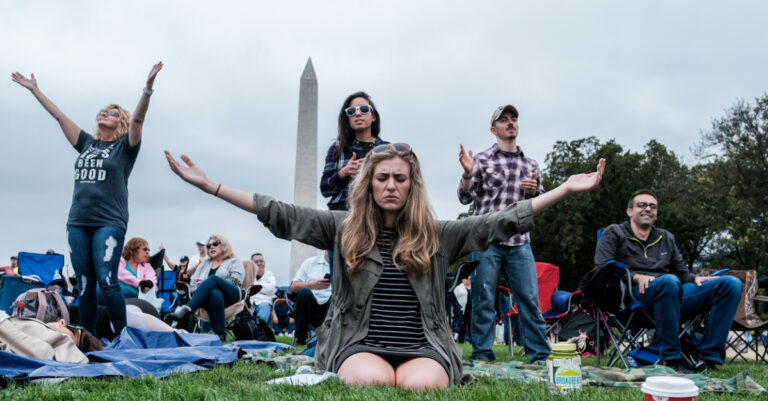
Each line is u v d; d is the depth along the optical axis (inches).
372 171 144.1
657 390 101.6
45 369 152.9
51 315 204.7
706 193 1192.8
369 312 141.3
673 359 211.5
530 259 230.7
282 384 130.8
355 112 209.6
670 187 1387.8
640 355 221.3
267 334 323.0
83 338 191.8
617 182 1346.0
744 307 304.7
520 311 229.3
